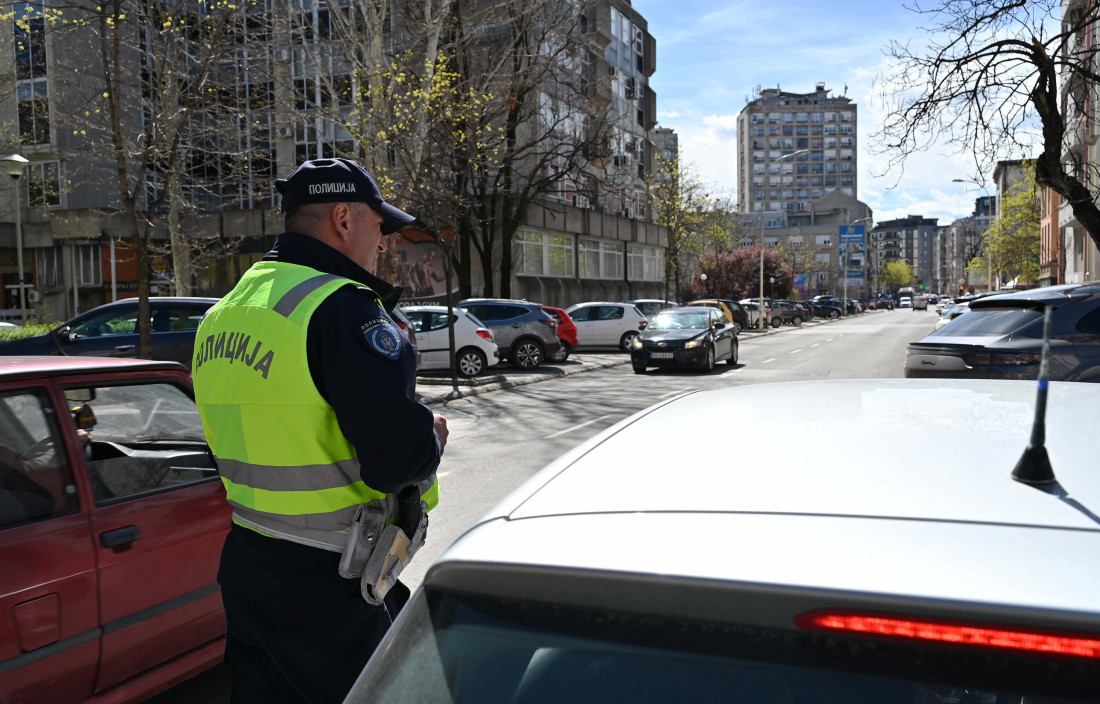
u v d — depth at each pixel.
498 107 23.77
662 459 1.45
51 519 2.89
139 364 3.46
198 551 3.35
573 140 29.31
